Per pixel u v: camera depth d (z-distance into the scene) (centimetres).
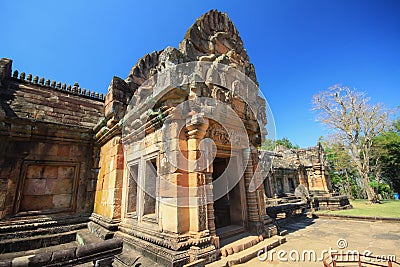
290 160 2495
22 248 652
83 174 891
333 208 1847
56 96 988
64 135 855
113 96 737
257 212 741
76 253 360
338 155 3262
